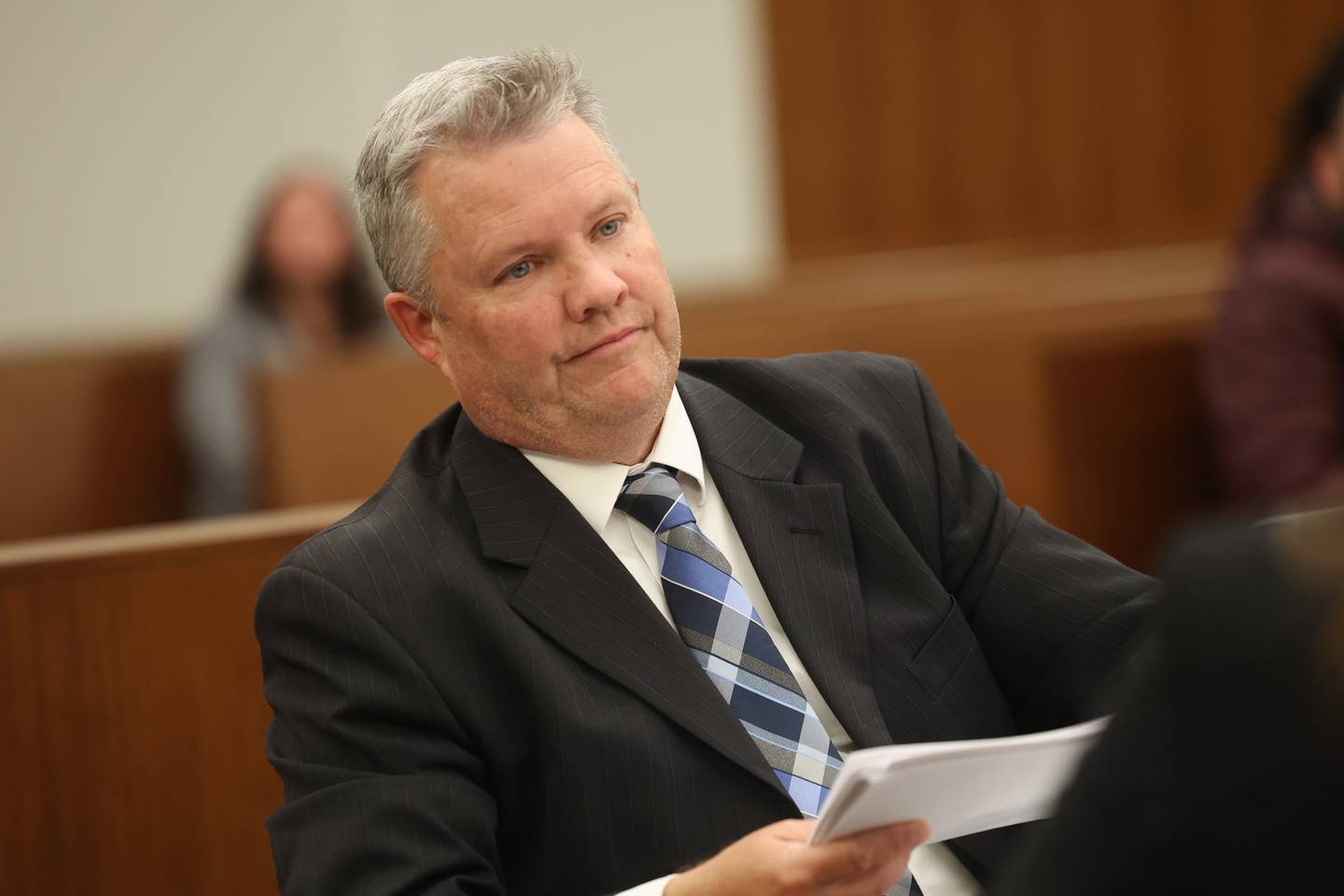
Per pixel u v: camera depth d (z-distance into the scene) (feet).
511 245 15.35
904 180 76.59
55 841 20.43
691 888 13.46
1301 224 36.22
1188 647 9.08
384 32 74.38
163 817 20.77
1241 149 75.97
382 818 14.57
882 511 16.94
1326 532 9.04
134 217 73.26
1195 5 75.20
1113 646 16.62
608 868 14.88
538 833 15.29
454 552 15.85
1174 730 9.09
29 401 44.68
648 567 16.24
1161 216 76.28
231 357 46.21
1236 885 8.81
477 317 15.66
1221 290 37.27
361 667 15.23
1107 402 37.88
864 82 76.18
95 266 73.15
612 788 14.94
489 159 15.38
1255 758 8.77
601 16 76.18
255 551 21.03
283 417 34.09
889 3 75.46
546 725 15.11
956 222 76.59
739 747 15.02
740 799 14.98
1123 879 9.10
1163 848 9.00
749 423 17.29
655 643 15.44
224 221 73.92
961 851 15.97
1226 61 75.56
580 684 15.29
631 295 15.72
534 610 15.53
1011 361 34.73
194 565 20.84
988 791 12.69
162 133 73.20
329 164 74.23
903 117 76.18
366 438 34.22
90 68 72.49
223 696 20.94
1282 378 35.24
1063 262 65.36
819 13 75.82
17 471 44.47
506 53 15.96
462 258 15.55
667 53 76.59
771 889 12.82
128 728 20.62
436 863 14.34
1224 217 76.28
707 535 16.66
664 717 15.20
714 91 77.00
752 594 16.49
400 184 15.78
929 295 37.47
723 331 34.35
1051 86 75.72
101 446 45.50
